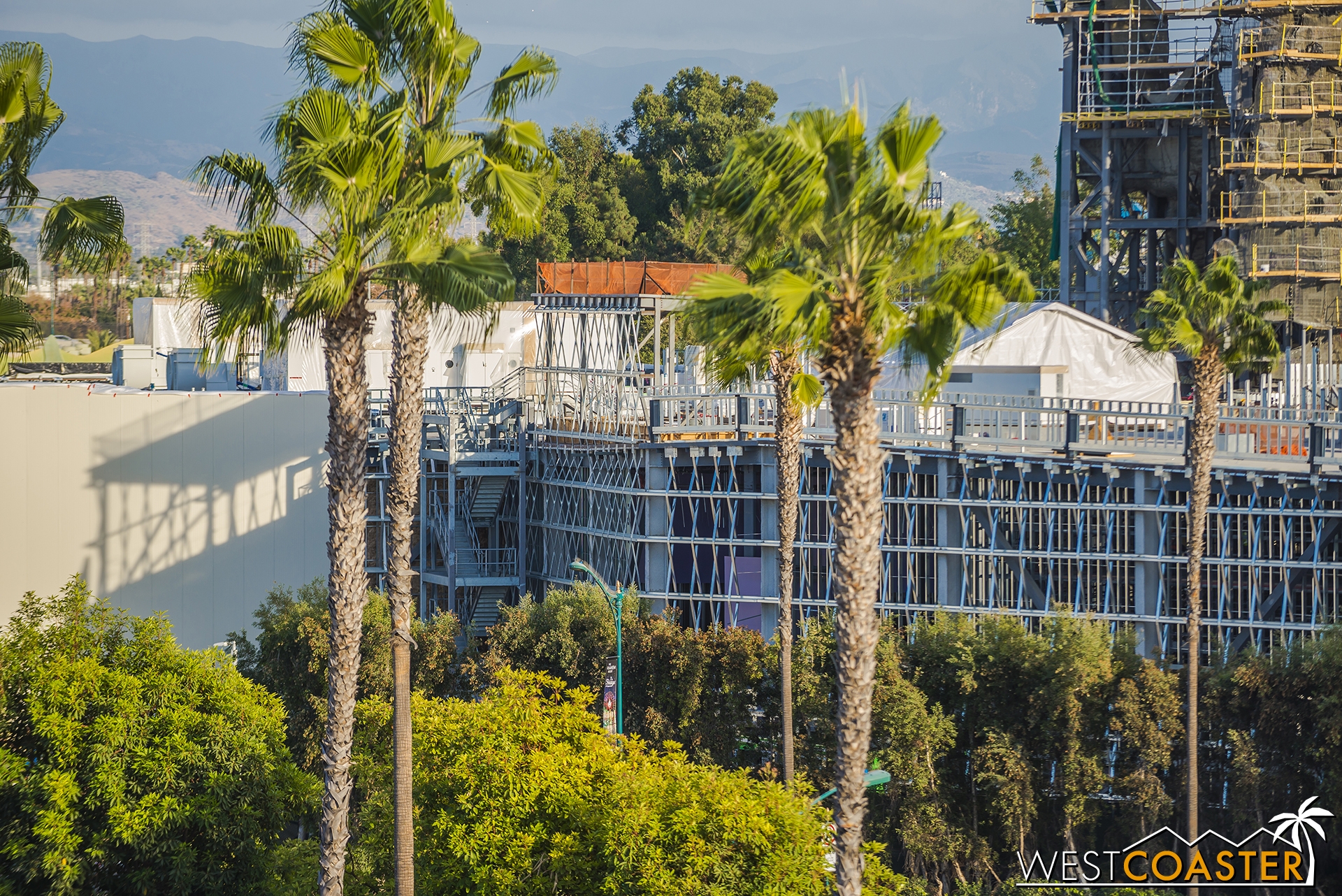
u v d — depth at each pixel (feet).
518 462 396.16
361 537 155.94
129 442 354.33
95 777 179.73
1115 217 514.68
